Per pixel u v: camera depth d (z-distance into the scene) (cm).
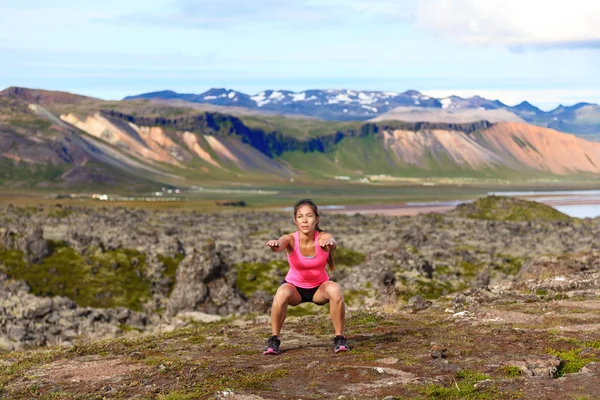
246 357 1334
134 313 7375
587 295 2055
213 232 17288
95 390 1125
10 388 1194
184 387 1090
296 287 1316
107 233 14438
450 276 9231
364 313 2055
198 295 8819
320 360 1255
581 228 19012
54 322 6681
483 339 1397
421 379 1065
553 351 1245
